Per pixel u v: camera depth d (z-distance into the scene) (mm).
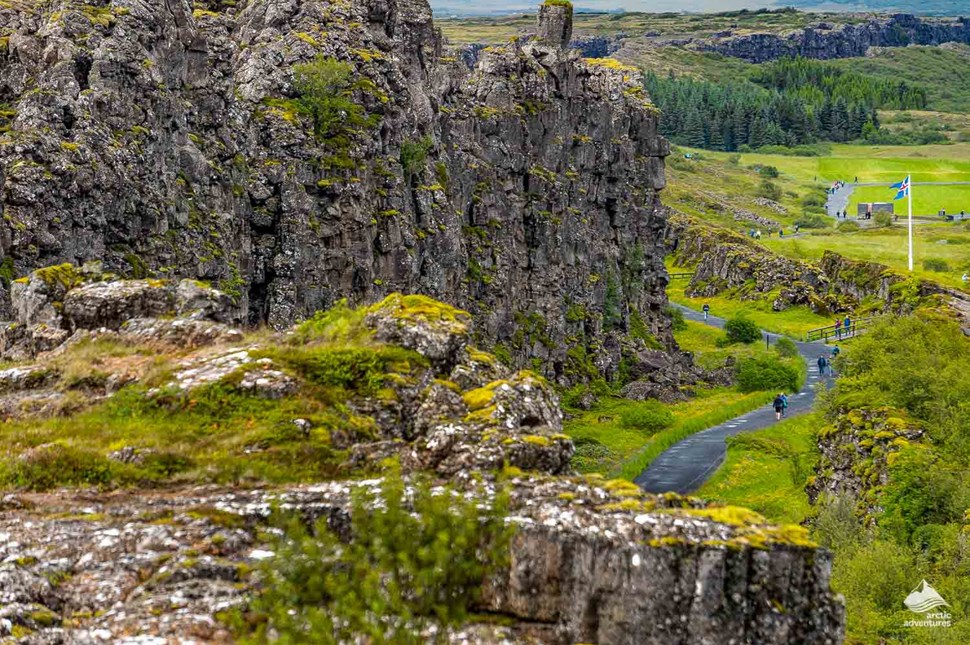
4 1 65250
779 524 23188
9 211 51531
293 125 75125
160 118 62688
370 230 79062
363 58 83562
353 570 22078
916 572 49438
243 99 76062
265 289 72688
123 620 21781
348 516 24641
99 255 55938
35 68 58812
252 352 32094
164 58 64750
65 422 30750
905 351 74688
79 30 59188
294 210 73125
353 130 79000
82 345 35719
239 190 70812
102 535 24641
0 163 52375
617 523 22797
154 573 23453
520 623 22438
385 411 29812
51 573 23234
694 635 21766
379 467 27781
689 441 93375
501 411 28438
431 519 22312
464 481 25656
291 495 25703
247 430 29109
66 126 56094
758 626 21891
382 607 20547
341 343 32312
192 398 30578
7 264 50750
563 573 22422
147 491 27453
